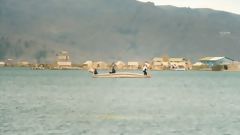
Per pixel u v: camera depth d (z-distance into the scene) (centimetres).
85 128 10156
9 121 11062
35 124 10625
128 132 9706
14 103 16275
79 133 9500
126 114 12938
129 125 10706
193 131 9875
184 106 15725
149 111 13812
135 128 10250
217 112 13700
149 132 9719
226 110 14350
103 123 10981
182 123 11088
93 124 10794
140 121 11419
